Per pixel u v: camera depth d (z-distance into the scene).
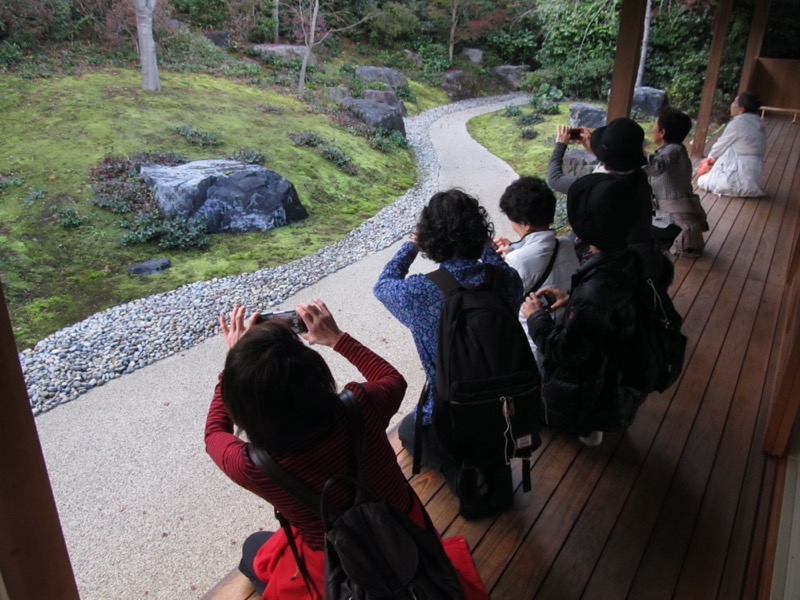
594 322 1.73
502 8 21.92
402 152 12.52
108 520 3.52
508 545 1.95
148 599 3.03
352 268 7.13
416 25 20.75
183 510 3.60
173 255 7.32
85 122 9.60
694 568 1.88
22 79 10.83
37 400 4.61
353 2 19.69
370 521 1.13
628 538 1.99
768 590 1.76
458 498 2.01
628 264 1.82
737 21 15.02
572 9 19.16
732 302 3.74
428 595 1.15
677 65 16.58
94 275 6.71
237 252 7.54
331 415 1.13
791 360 2.18
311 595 1.38
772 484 2.24
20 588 1.11
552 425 2.11
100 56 12.76
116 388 4.81
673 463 2.34
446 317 1.62
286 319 1.42
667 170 3.97
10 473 1.03
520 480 2.23
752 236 4.82
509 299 1.73
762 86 10.12
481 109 18.06
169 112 10.57
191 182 7.89
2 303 0.95
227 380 1.07
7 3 11.95
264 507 3.62
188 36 14.72
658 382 1.99
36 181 8.09
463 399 1.59
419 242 1.74
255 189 8.22
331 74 16.06
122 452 4.09
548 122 15.48
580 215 1.79
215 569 3.20
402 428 2.28
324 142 11.05
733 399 2.77
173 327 5.71
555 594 1.79
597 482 2.23
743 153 5.70
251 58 15.55
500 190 10.55
